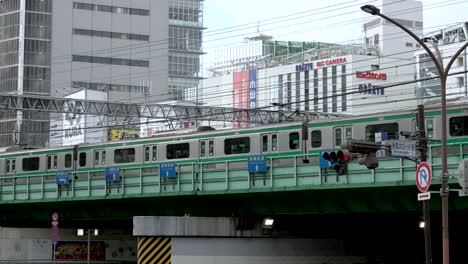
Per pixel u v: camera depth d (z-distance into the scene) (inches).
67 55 6087.6
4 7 6141.7
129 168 1919.3
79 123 4448.8
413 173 1413.6
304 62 7406.5
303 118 3309.5
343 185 1499.8
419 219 1800.0
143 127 4581.7
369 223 1892.2
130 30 6289.4
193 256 1763.0
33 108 2834.6
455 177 1390.3
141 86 6269.7
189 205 1909.4
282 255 1828.2
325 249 1898.4
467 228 2034.9
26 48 6003.9
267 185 1628.9
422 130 1185.4
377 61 7126.0
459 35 5644.7
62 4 6102.4
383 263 2016.5
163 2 6417.3
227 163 1705.2
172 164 1804.9
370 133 1674.5
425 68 5866.1
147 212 2018.9
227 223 1785.2
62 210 2240.4
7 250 2546.8
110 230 2620.6
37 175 2148.1
